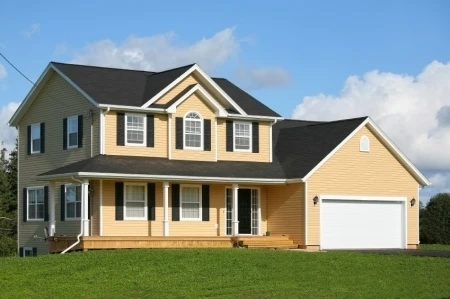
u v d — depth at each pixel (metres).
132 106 39.62
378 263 32.72
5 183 68.62
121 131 39.66
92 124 39.62
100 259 31.86
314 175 42.06
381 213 44.53
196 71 42.09
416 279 29.34
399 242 45.12
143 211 39.62
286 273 30.02
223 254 33.66
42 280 28.48
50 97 42.91
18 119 45.22
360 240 43.59
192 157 41.59
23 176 44.72
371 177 44.16
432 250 41.09
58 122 42.12
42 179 38.94
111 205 38.75
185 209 40.97
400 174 45.34
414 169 45.56
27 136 44.56
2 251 61.44
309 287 27.53
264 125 44.59
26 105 44.34
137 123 40.16
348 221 43.22
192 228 41.00
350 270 31.00
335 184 42.78
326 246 42.28
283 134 47.72
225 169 41.50
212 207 41.81
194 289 27.02
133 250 34.75
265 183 41.66
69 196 40.81
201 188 41.47
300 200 41.97
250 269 30.53
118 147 39.53
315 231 41.91
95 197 38.66
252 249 37.19
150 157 40.38
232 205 41.22
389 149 44.91
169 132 40.94
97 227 38.41
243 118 43.53
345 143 43.22
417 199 45.88
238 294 26.23
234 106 43.25
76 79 40.94
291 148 45.41
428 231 57.00
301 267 31.27
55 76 42.53
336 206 42.84
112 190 38.84
